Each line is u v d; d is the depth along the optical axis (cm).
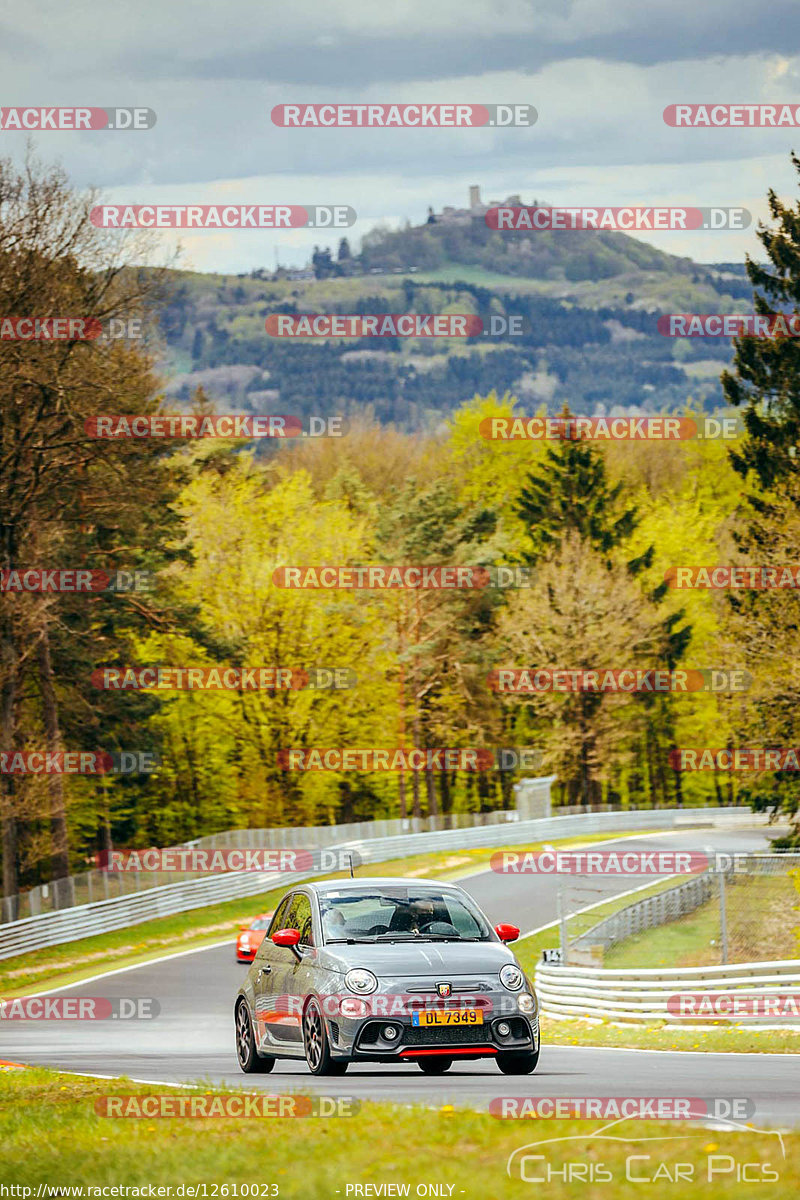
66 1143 2694
